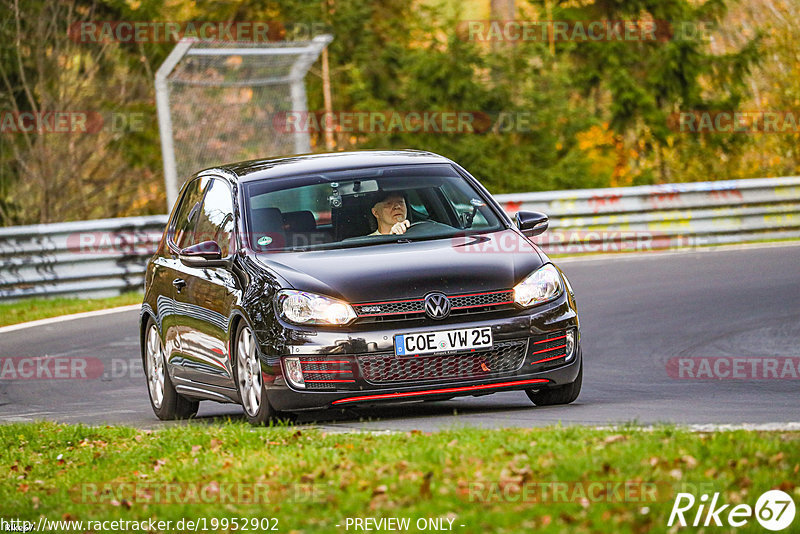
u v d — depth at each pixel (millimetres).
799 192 74188
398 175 31578
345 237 29906
